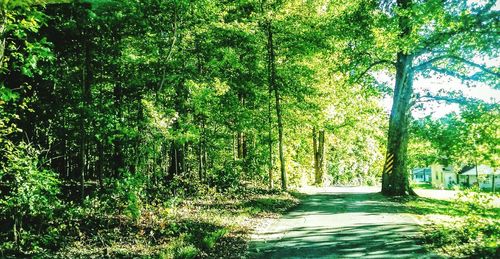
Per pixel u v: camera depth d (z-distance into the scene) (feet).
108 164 66.85
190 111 54.49
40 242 31.09
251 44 72.84
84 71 49.85
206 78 60.80
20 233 30.71
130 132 39.27
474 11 43.06
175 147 66.49
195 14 54.13
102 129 42.55
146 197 42.68
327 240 35.29
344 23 76.02
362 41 77.05
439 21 42.96
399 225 41.27
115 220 38.04
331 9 79.77
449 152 50.93
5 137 33.60
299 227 42.01
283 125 85.10
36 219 33.65
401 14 48.49
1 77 37.65
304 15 75.51
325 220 45.78
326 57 85.51
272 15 72.02
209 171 73.15
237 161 76.43
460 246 30.48
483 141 31.91
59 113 47.32
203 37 60.34
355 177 194.49
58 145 57.26
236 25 63.10
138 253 30.42
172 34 53.21
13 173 30.01
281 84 77.87
